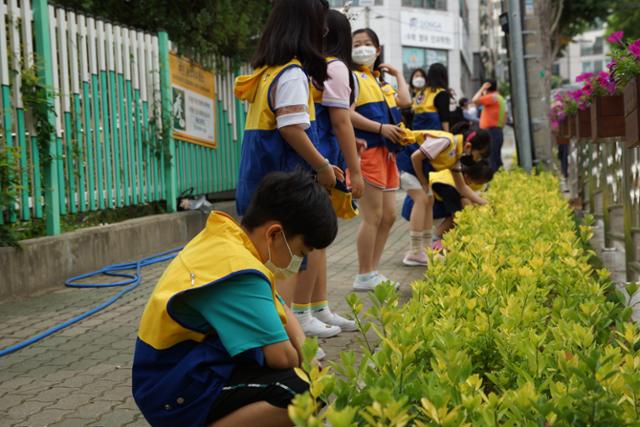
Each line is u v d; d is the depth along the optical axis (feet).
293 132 12.48
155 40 27.78
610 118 18.66
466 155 23.48
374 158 17.80
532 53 35.45
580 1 94.02
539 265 11.16
